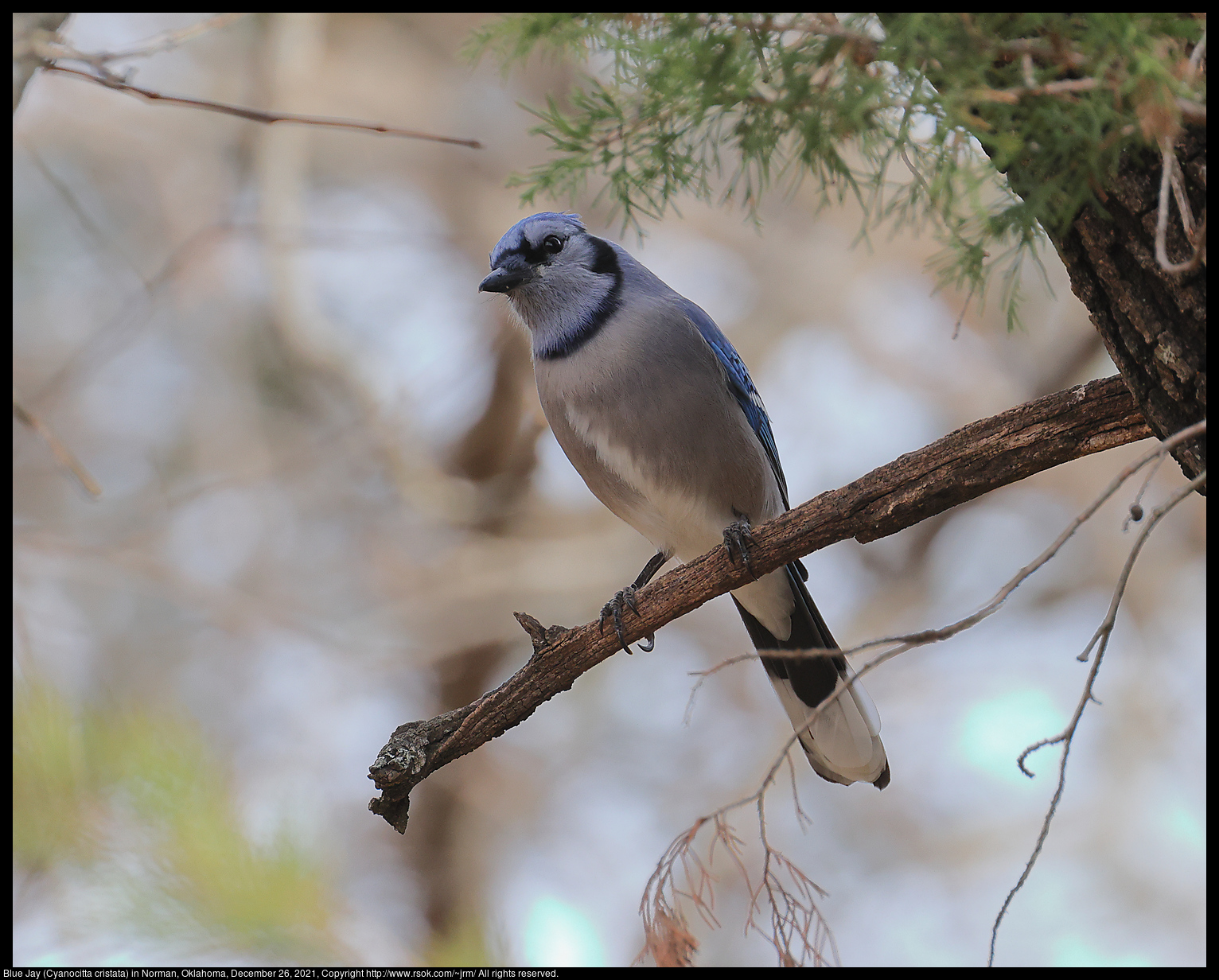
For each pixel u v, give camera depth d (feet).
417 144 45.80
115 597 42.80
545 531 43.45
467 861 42.06
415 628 42.50
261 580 43.73
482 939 15.79
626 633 17.94
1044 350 42.88
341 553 44.68
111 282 45.62
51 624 38.04
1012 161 11.66
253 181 44.78
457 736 17.83
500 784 43.21
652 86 12.53
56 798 13.43
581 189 16.49
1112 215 12.14
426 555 43.91
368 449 43.09
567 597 42.22
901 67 11.16
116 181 45.60
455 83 46.44
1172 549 42.47
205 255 44.04
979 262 12.96
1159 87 10.22
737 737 43.65
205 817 13.84
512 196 45.29
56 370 43.98
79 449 44.39
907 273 44.39
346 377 42.55
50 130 44.52
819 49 11.73
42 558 37.91
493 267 24.20
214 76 44.93
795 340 45.55
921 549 44.27
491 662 43.62
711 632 44.78
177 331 45.47
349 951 14.39
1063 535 10.71
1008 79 11.45
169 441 45.06
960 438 15.16
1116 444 14.17
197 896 13.56
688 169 13.61
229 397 45.19
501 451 43.91
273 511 44.68
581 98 13.55
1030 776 11.64
